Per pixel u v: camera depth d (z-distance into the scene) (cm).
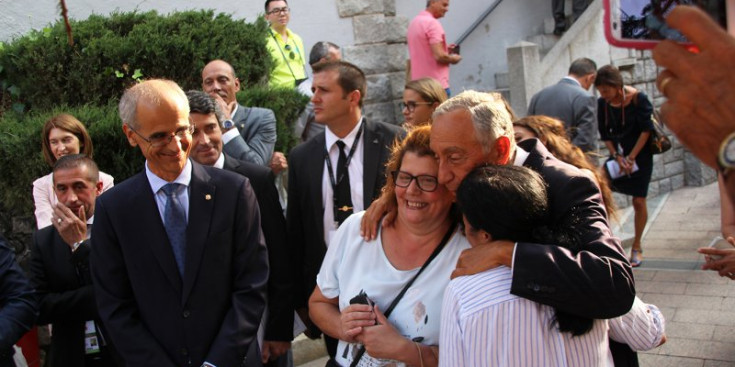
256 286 274
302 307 358
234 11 713
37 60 566
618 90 636
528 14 1041
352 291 240
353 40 798
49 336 457
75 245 317
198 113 323
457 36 1000
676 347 458
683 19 78
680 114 78
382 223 243
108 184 407
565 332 184
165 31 587
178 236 267
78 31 570
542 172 222
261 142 479
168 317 261
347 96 345
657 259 643
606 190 279
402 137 354
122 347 260
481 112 216
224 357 258
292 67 684
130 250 263
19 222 476
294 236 358
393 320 231
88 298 309
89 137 438
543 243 196
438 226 233
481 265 192
